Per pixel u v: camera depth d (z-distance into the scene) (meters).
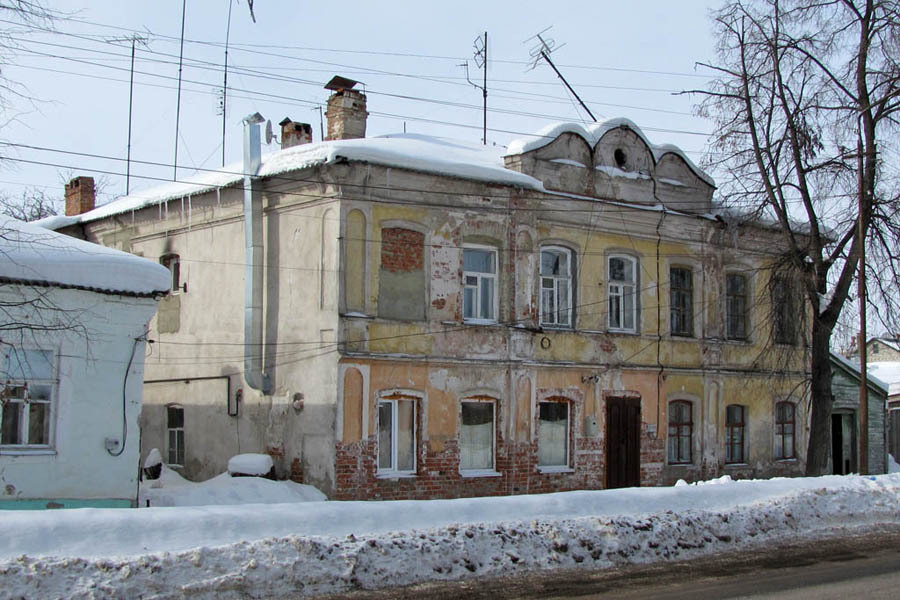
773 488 19.84
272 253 23.86
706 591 13.05
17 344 17.00
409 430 23.09
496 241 24.61
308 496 21.50
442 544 14.01
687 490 18.39
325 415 21.97
